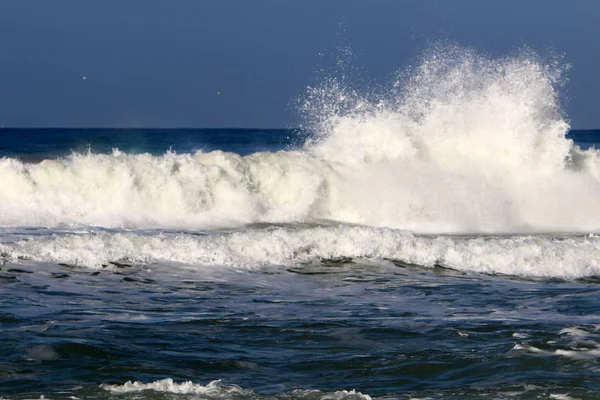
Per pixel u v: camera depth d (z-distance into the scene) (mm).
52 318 35094
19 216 55562
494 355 31281
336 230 51594
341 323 35906
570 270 50094
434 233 60594
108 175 58344
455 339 33500
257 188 61625
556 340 33406
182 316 36562
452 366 29984
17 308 36656
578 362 30469
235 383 27672
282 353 31281
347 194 62688
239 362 29984
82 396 25734
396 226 61688
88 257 46219
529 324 36250
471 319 37219
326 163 63938
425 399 26453
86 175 58219
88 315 36000
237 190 60438
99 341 31609
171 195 58844
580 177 67688
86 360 29359
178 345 31766
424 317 37500
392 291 43656
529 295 43531
